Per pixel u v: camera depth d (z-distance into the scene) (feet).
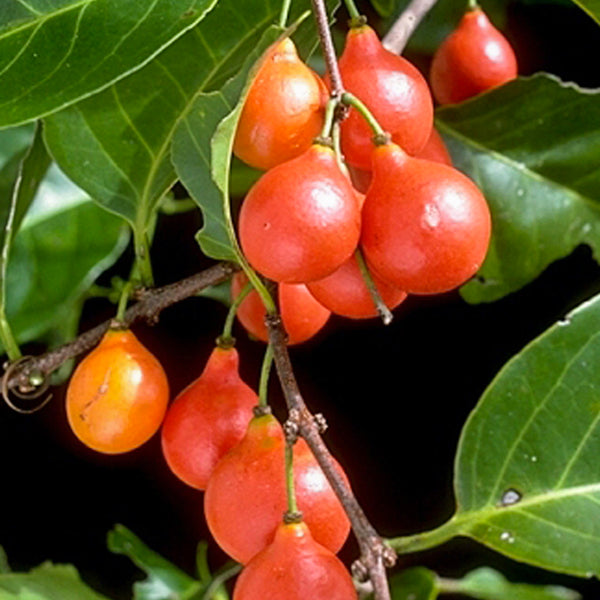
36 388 1.65
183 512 2.04
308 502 1.44
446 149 1.74
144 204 1.63
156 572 2.02
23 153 1.91
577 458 1.59
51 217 1.94
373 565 1.37
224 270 1.59
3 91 1.50
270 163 1.46
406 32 1.71
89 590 1.84
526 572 2.03
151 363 1.55
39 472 2.03
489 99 1.80
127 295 1.59
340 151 1.47
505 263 1.85
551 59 1.98
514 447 1.60
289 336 1.57
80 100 1.57
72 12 1.50
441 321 1.98
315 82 1.46
